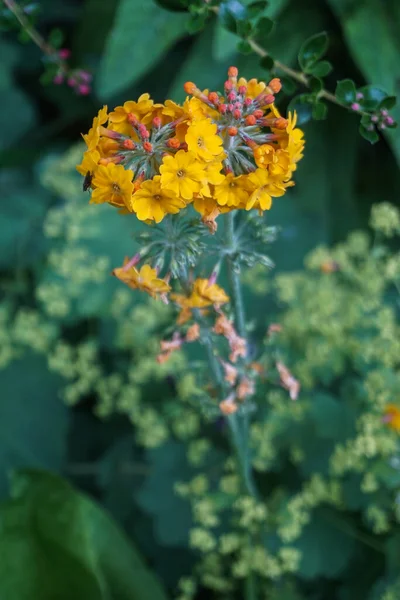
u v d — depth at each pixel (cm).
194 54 91
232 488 77
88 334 98
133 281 62
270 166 58
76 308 89
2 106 113
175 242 63
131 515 90
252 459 80
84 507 80
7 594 77
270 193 58
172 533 83
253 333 88
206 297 63
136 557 81
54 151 112
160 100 108
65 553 77
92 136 58
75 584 77
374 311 83
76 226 85
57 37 74
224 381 69
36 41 74
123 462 91
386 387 75
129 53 87
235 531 82
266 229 64
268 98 59
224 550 77
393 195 106
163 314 83
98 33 109
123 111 58
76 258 83
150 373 83
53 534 78
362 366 78
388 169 107
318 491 78
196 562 88
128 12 87
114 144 58
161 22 87
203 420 84
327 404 79
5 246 95
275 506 79
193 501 81
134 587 80
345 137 101
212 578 81
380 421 74
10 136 113
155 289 62
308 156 101
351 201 103
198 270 67
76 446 99
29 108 114
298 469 82
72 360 94
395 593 75
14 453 90
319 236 98
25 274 98
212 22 91
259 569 76
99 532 80
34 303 99
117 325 88
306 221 98
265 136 59
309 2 95
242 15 65
